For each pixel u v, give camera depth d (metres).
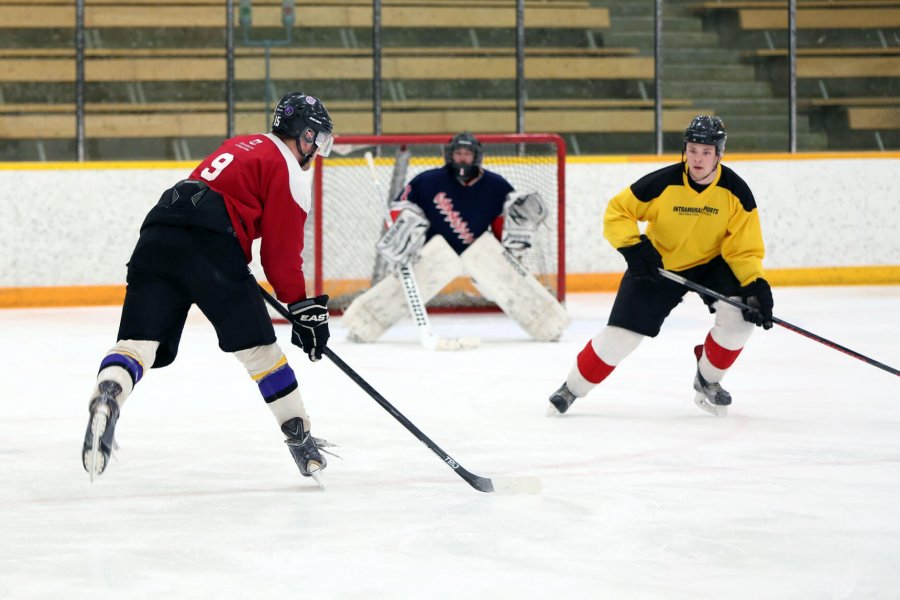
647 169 32.00
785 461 11.46
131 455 11.85
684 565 7.84
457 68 43.03
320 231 26.39
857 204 33.03
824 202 32.88
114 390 8.81
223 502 9.78
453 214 22.02
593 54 43.56
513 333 24.05
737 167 32.44
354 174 30.31
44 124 40.50
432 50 42.97
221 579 7.56
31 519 9.22
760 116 42.88
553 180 28.77
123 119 40.91
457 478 10.69
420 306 21.67
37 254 29.23
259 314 9.64
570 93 43.34
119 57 41.69
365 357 20.03
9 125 40.31
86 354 20.38
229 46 32.34
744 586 7.36
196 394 15.84
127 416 14.14
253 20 42.59
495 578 7.55
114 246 29.64
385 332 23.08
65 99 41.53
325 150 9.98
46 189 29.22
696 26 45.00
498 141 25.97
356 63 42.50
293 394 10.14
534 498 9.85
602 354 13.74
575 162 31.72
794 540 8.47
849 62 43.62
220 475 10.90
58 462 11.55
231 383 16.83
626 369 18.17
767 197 32.62
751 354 19.77
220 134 41.28
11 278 29.11
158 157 41.12
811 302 28.45
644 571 7.70
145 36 42.31
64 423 13.85
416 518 9.17
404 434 12.95
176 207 9.45
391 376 17.64
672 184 13.18
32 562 7.99
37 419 14.12
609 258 32.09
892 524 8.95
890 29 44.28
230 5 32.31
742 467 11.16
